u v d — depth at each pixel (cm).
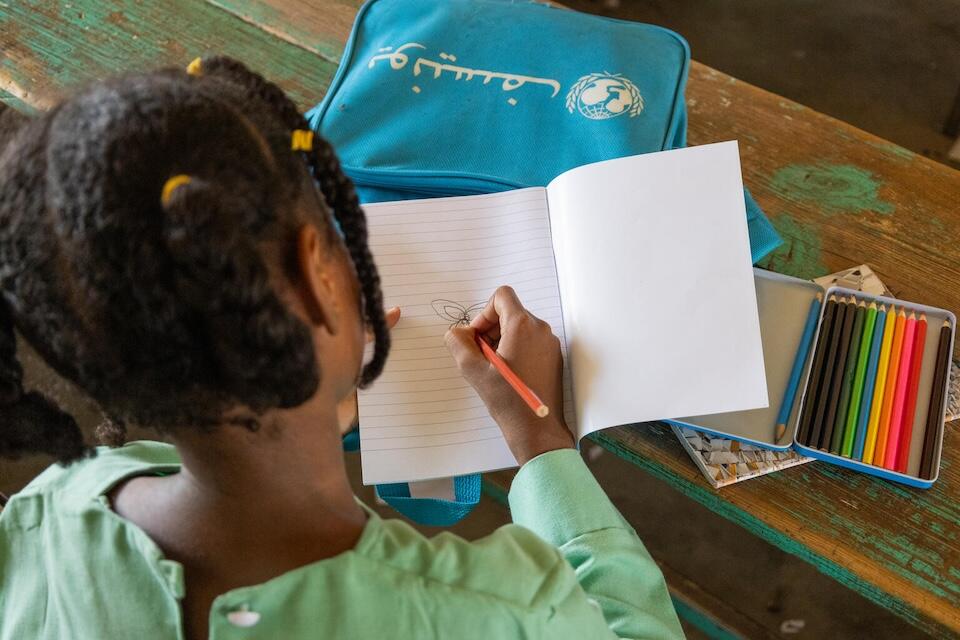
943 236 93
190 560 47
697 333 77
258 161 38
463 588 48
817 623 152
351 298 46
